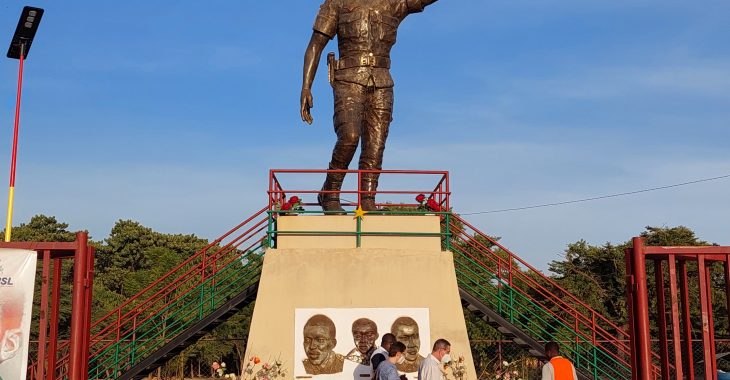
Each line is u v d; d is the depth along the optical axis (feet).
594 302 126.31
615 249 135.85
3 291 30.42
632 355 34.53
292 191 45.06
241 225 44.98
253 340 41.78
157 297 46.75
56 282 34.45
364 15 48.80
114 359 44.98
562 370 33.06
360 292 42.93
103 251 203.00
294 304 42.55
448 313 42.86
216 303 46.47
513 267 48.83
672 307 33.04
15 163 43.19
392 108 49.65
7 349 29.94
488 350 88.79
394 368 31.27
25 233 194.80
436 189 48.65
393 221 45.27
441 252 44.01
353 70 48.39
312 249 43.73
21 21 44.65
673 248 33.81
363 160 48.70
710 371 32.19
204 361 130.41
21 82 45.37
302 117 48.93
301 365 41.50
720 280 130.41
